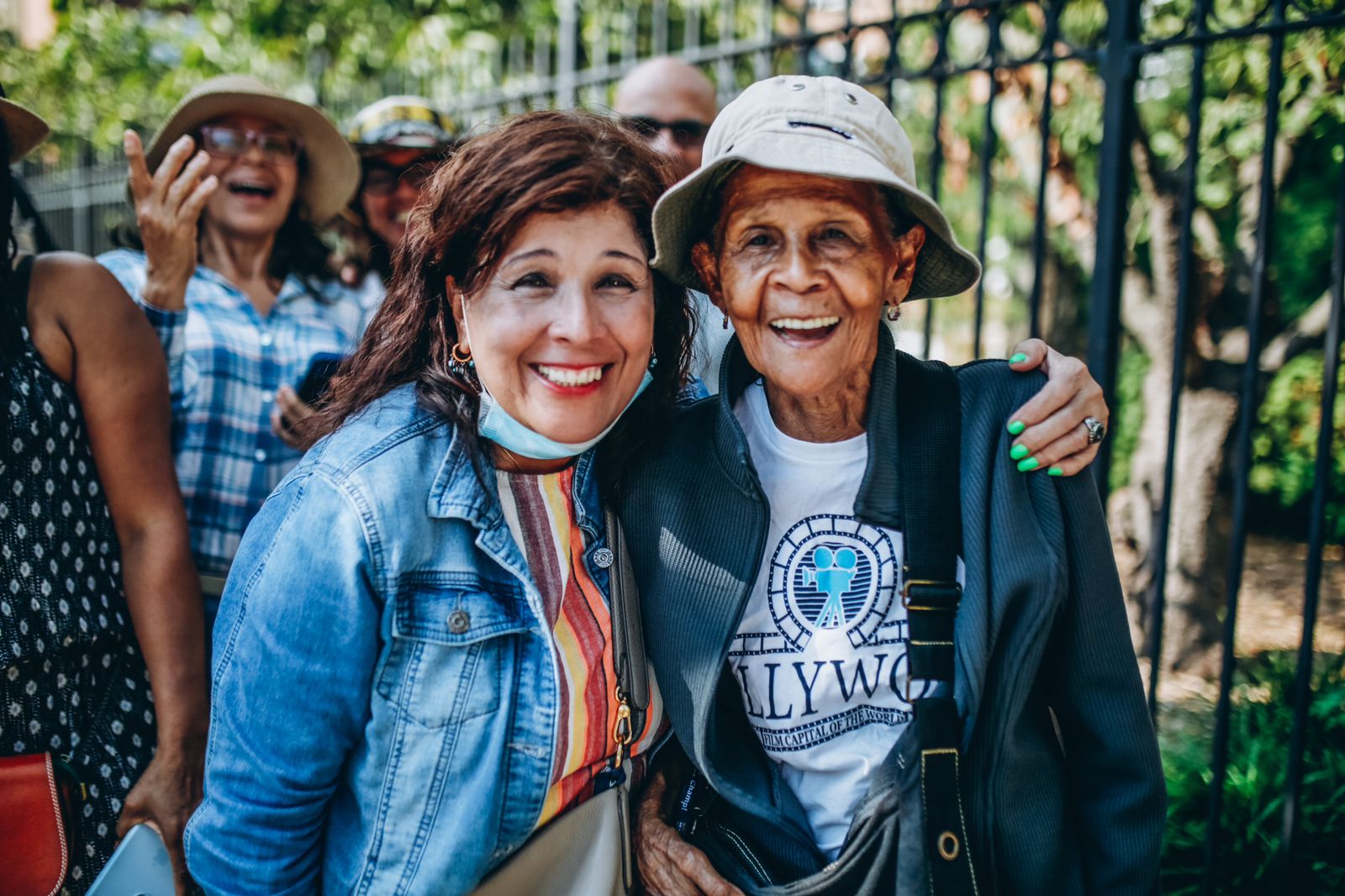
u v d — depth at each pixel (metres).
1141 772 1.47
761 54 3.51
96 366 1.77
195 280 2.61
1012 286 7.08
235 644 1.35
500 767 1.35
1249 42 3.66
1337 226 2.27
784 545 1.47
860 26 3.07
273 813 1.34
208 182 2.27
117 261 2.59
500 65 5.67
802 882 1.40
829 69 4.82
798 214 1.33
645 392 1.55
